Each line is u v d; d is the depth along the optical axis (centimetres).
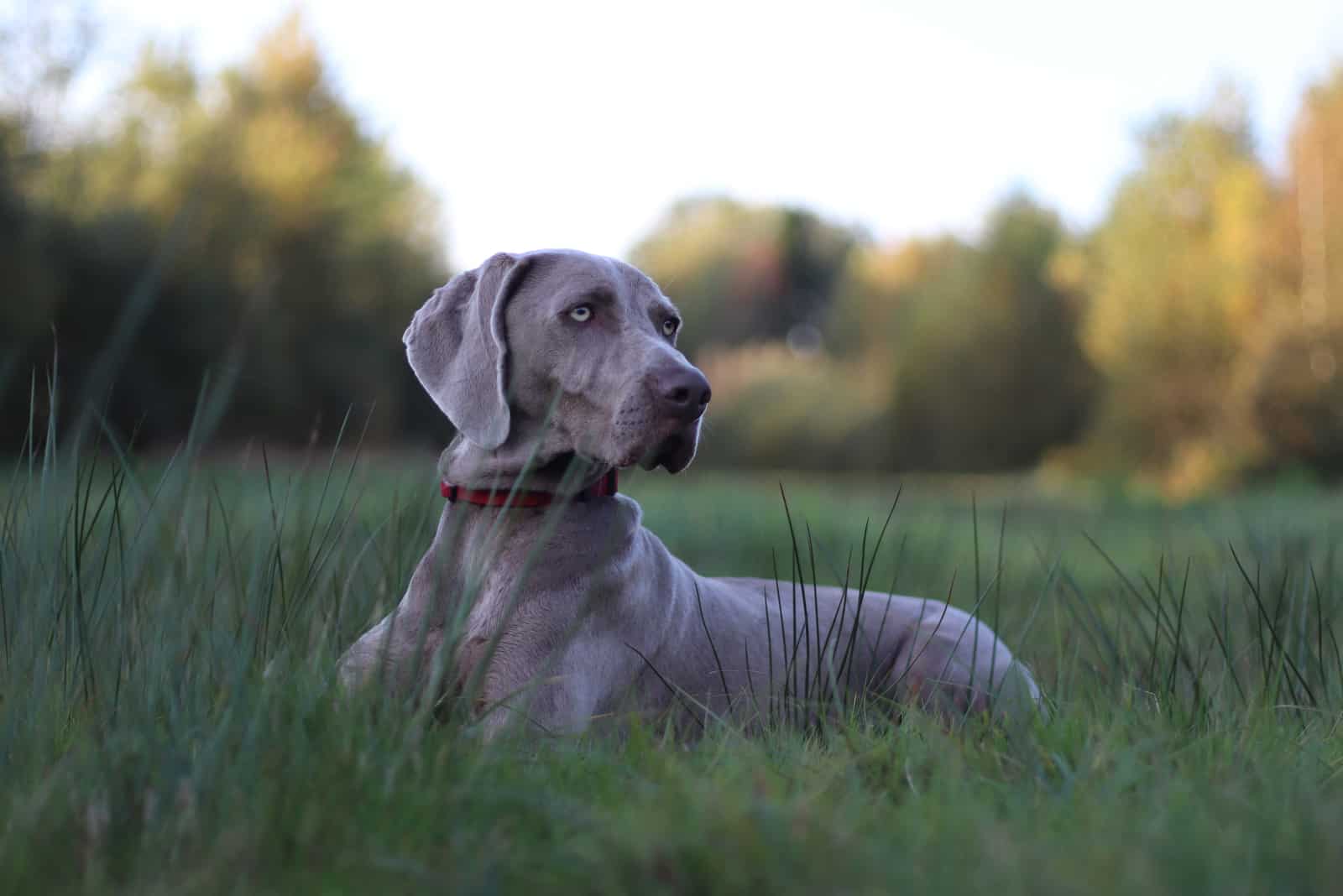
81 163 2048
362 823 206
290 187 2689
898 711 342
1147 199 3020
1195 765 248
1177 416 2892
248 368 2330
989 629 392
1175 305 2878
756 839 188
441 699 268
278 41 2827
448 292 346
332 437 2700
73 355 1905
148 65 2656
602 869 187
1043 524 1228
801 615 384
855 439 4225
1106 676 355
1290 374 2505
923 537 935
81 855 198
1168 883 175
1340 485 2434
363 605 365
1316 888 177
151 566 319
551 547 315
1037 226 3988
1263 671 333
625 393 308
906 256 4881
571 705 305
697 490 1399
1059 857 182
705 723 339
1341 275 2509
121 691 264
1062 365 3881
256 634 274
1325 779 252
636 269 345
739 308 6066
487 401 326
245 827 197
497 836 206
